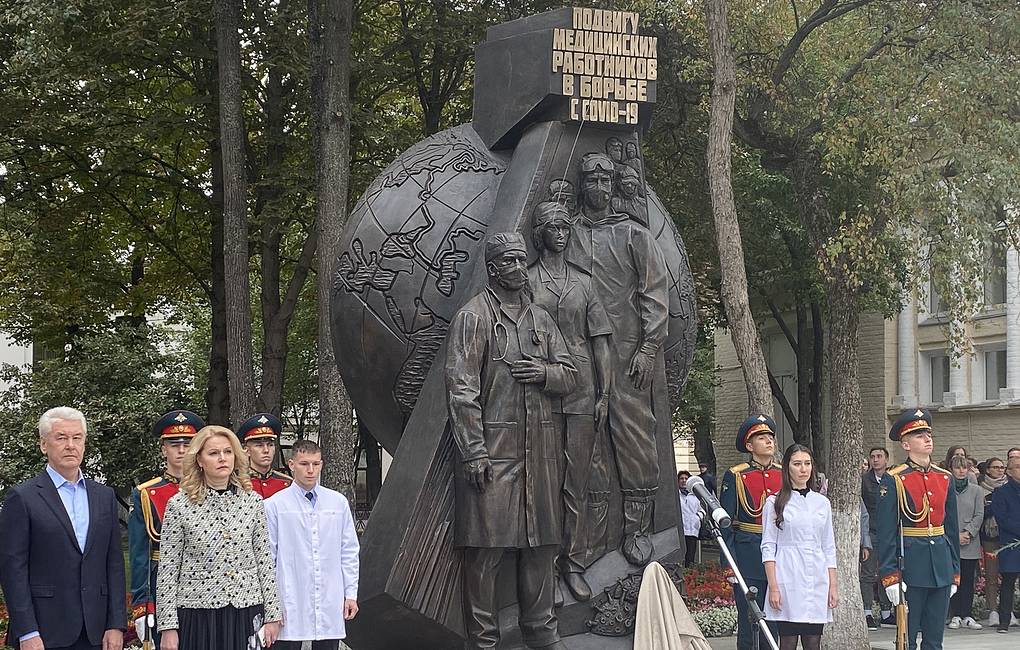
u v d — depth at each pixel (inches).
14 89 729.0
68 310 904.3
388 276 306.3
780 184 827.4
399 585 274.8
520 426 279.6
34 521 247.8
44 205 811.4
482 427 275.9
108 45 708.0
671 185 754.8
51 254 839.7
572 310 289.9
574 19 303.7
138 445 845.8
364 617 285.0
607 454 293.7
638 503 296.0
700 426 1346.0
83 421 257.9
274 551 284.7
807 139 605.3
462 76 828.0
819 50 630.5
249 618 254.5
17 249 833.5
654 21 636.7
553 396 284.4
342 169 568.1
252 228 751.1
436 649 285.6
